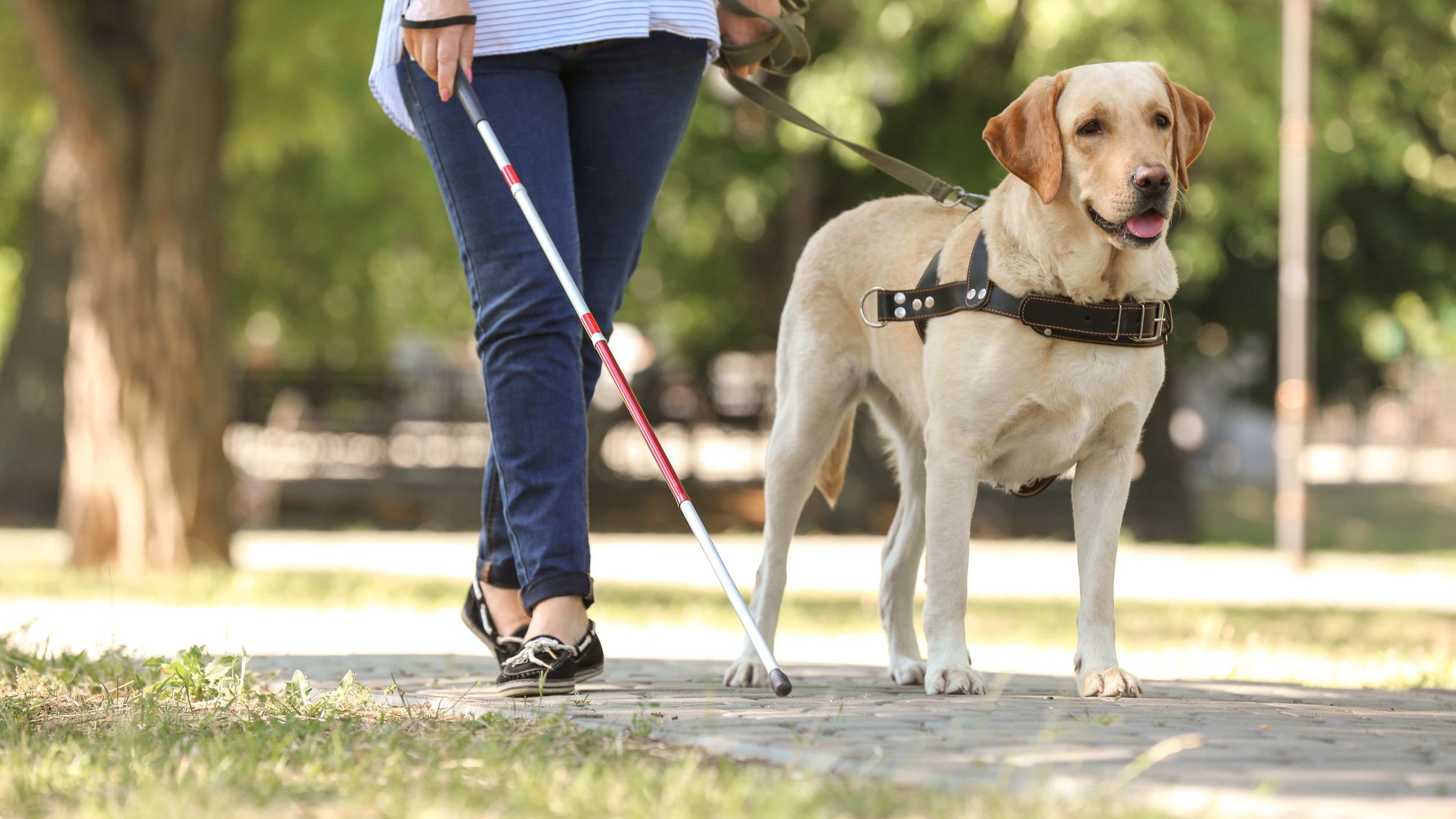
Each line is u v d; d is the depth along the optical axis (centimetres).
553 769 316
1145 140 452
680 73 497
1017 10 1922
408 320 2683
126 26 1427
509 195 466
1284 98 1802
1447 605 1298
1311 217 1769
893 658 550
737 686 510
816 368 543
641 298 2653
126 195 1428
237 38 1522
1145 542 2414
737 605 416
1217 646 823
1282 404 1756
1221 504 2880
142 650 648
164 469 1423
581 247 504
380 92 502
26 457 2288
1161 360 478
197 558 1428
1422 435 3972
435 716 406
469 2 466
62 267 2297
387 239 2375
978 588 1474
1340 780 301
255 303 2580
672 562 1770
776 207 2384
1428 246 2331
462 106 469
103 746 361
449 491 2639
